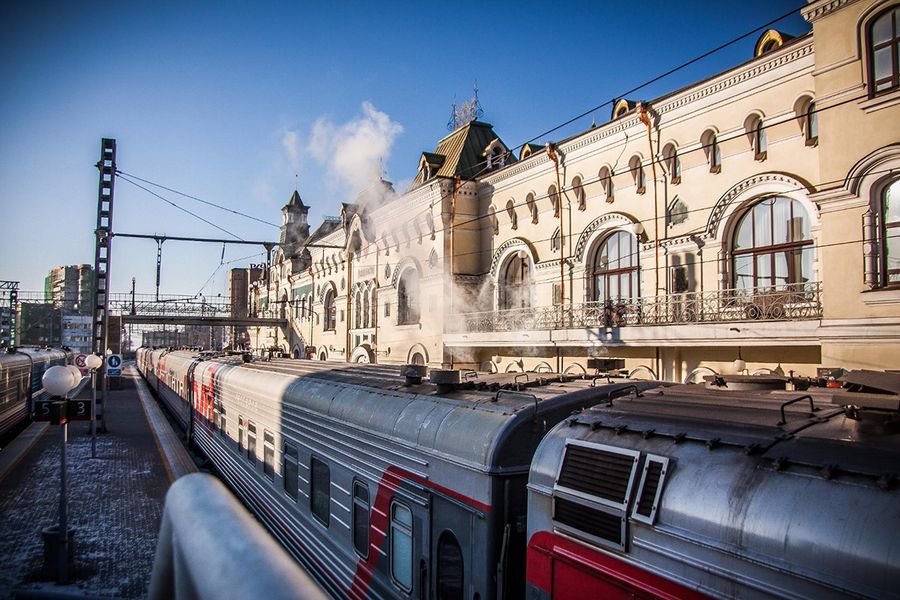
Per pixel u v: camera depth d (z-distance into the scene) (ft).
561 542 16.31
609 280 68.28
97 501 51.83
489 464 19.11
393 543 24.34
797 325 46.52
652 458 14.70
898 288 40.34
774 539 11.68
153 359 152.56
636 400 18.51
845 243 42.93
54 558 35.70
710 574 12.62
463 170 93.86
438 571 21.35
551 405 20.49
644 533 14.14
